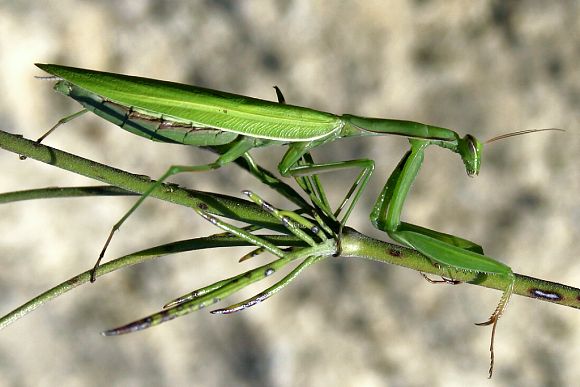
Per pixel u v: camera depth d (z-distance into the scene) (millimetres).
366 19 470
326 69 465
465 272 262
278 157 443
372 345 438
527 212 448
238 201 256
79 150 443
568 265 442
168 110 267
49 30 457
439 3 474
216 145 272
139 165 446
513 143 458
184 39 465
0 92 446
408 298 443
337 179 446
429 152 454
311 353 438
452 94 461
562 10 474
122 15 464
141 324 233
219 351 438
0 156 440
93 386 431
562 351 438
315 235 253
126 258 249
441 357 438
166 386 433
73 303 439
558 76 467
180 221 442
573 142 457
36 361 432
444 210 447
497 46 469
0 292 433
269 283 442
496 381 436
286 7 471
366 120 279
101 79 264
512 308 442
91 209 442
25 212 440
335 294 444
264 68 465
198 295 241
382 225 269
